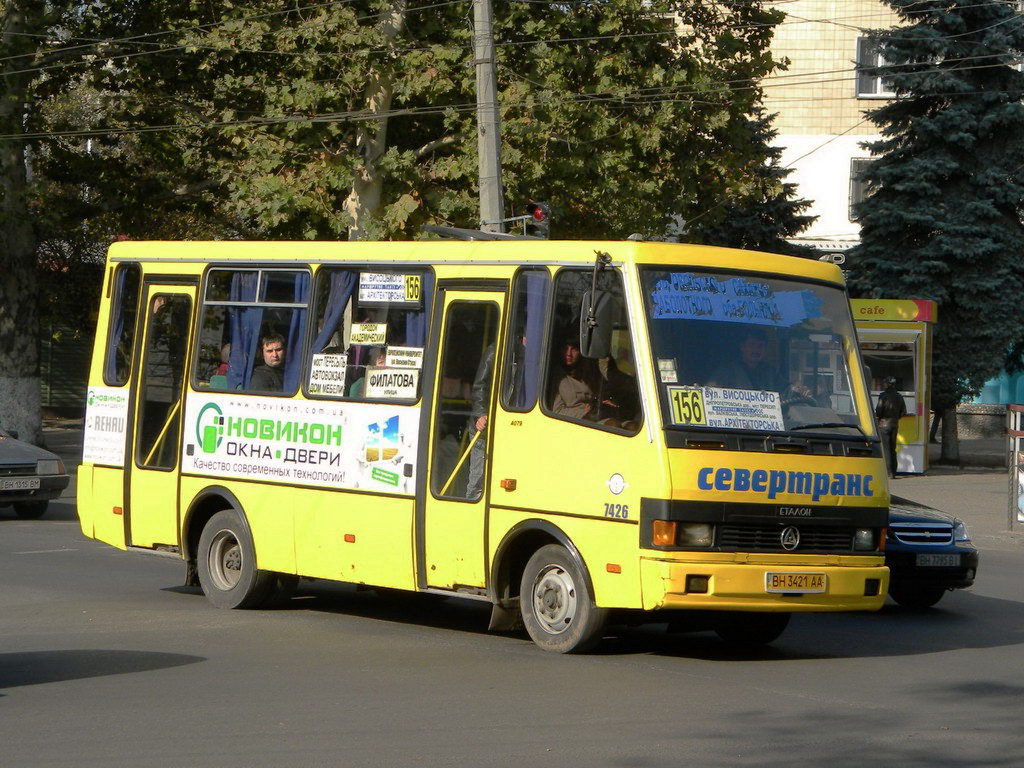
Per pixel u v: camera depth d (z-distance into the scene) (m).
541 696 8.68
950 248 32.62
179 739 7.47
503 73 23.95
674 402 9.75
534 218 19.77
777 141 47.56
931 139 33.56
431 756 7.11
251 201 24.27
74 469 29.59
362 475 11.48
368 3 24.48
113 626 11.48
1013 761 7.15
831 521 10.09
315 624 11.73
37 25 28.48
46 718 7.99
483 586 10.58
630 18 24.94
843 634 11.88
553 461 10.19
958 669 10.02
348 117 24.08
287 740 7.45
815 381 10.41
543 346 10.38
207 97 28.47
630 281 9.98
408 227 24.61
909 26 34.41
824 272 10.80
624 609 10.40
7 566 15.45
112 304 13.76
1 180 29.69
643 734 7.66
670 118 24.67
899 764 7.07
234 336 12.68
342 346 11.82
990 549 19.55
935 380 33.47
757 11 26.83
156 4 28.39
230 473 12.52
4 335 30.22
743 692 8.92
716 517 9.65
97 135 29.56
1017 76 33.47
